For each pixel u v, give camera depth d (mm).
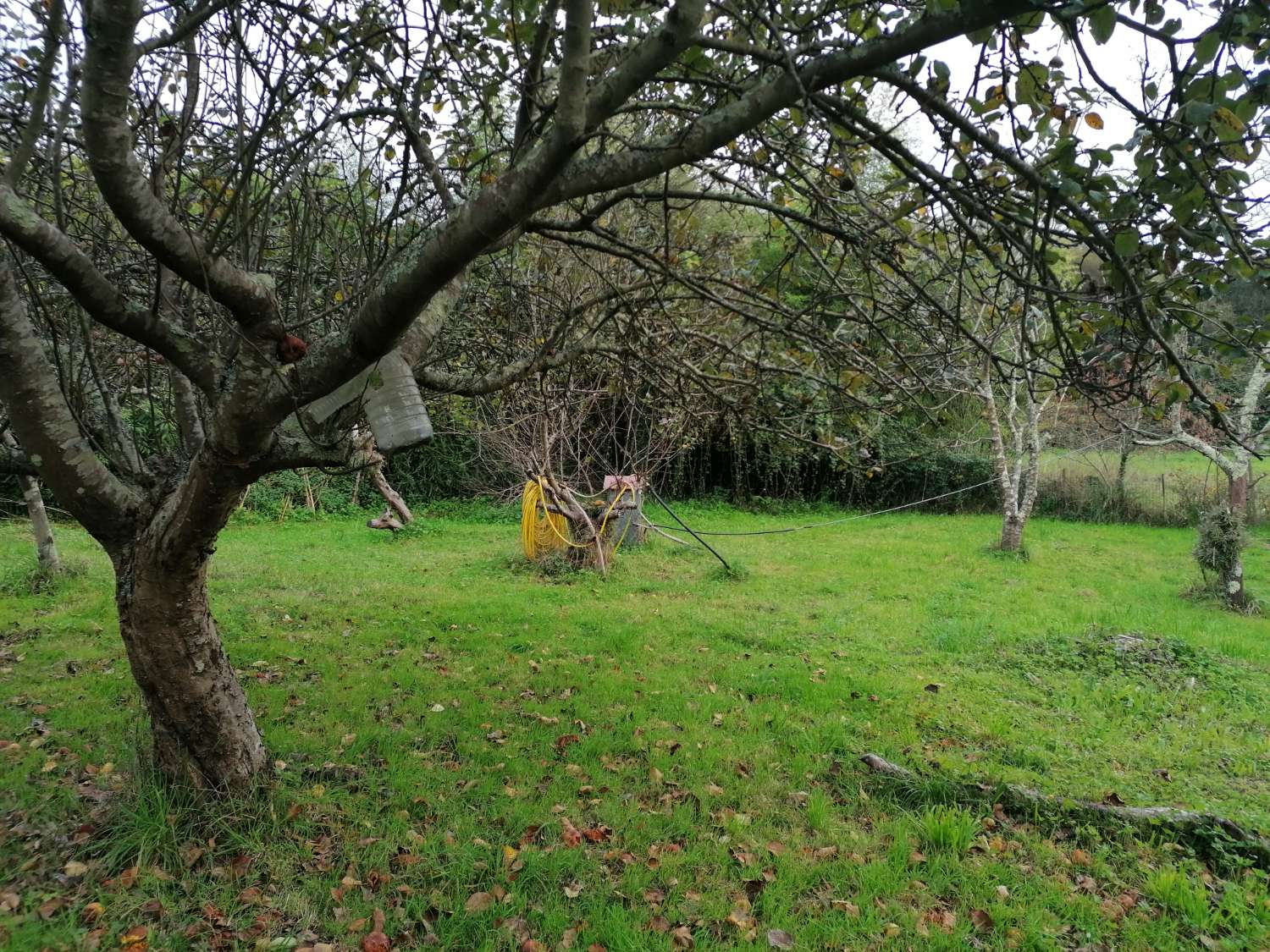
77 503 3324
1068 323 3025
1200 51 1909
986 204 2594
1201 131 2275
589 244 3318
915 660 6902
